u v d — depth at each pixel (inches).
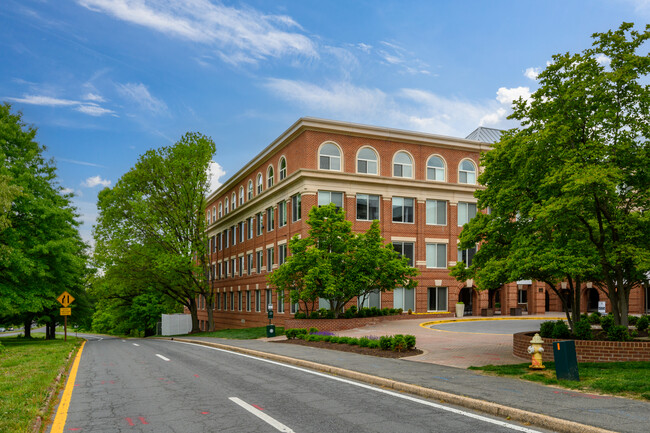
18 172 1109.1
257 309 1717.5
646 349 497.4
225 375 489.1
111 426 291.0
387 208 1427.2
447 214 1519.4
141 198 1494.8
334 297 1155.3
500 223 644.7
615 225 534.0
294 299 1127.0
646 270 547.5
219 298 2188.7
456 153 1537.9
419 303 1451.8
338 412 318.3
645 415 280.4
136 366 577.9
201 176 1568.7
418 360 564.7
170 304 2028.8
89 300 2145.7
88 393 398.3
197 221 1581.0
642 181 549.6
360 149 1411.2
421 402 347.9
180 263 1478.8
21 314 1690.5
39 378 440.1
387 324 1210.0
